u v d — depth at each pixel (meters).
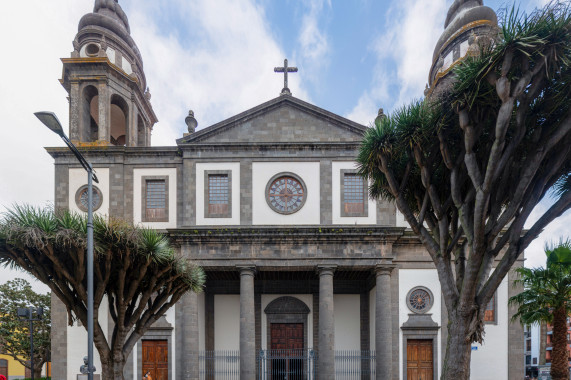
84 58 22.12
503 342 20.94
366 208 21.59
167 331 20.88
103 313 20.38
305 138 22.34
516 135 7.83
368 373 23.00
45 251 9.48
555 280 14.33
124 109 24.39
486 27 22.56
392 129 10.02
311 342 24.42
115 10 25.81
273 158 22.02
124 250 10.39
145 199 22.08
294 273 23.67
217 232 20.48
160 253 10.91
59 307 20.81
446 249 9.76
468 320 8.94
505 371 20.69
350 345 24.39
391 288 21.50
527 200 8.85
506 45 7.16
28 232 9.07
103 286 10.38
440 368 20.69
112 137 29.80
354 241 20.75
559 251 14.48
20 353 34.31
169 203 22.03
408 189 11.20
